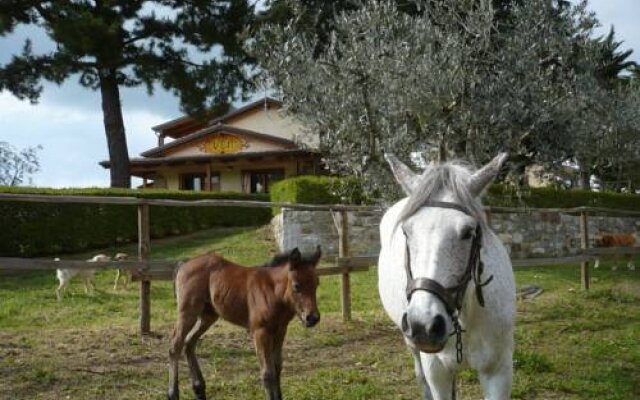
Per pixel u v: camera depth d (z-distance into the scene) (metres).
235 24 18.73
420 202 3.16
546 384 5.85
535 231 16.02
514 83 9.45
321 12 15.52
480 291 3.25
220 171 28.75
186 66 19.66
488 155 9.27
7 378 5.84
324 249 14.33
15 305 10.03
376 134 9.05
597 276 13.13
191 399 5.54
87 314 9.41
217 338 7.38
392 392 5.71
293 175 27.33
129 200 7.48
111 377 6.01
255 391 5.71
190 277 5.59
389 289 4.38
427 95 8.49
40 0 18.34
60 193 16.48
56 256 15.90
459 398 5.60
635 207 19.45
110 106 20.55
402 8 13.80
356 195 14.29
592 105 11.27
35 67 18.53
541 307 9.65
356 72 8.92
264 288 5.20
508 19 12.37
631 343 7.40
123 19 18.50
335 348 7.30
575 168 13.89
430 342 2.82
